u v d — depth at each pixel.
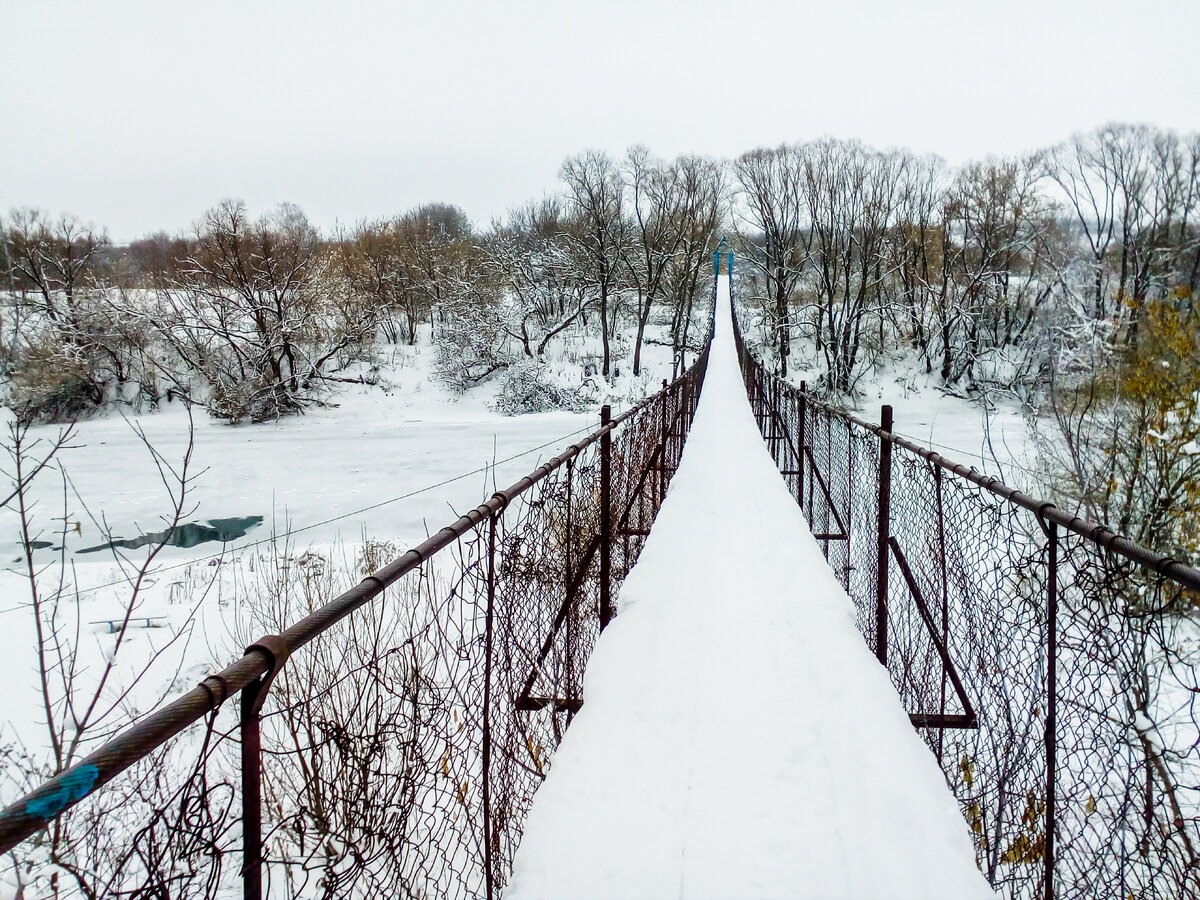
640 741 2.79
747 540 5.52
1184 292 6.70
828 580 4.53
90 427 24.23
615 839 2.26
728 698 3.10
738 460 9.53
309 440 23.66
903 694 3.87
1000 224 31.19
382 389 31.25
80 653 6.93
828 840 2.24
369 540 11.05
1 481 17.23
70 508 15.17
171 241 41.78
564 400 30.34
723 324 47.59
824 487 6.35
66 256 27.91
